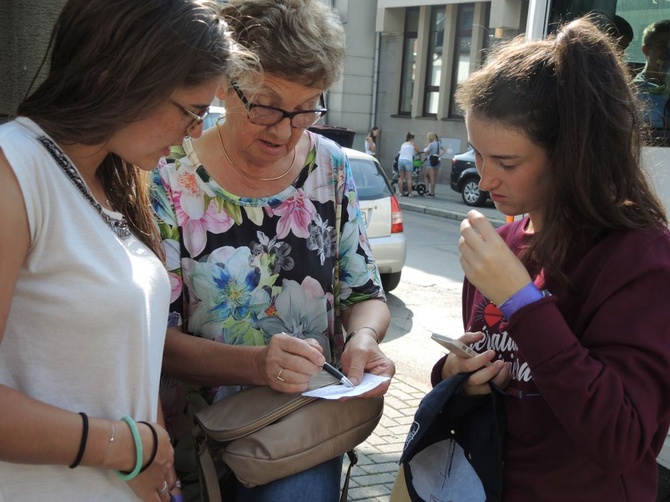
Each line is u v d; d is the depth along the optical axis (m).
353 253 1.96
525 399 1.39
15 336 1.16
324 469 1.63
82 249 1.19
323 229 1.89
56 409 1.16
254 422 1.53
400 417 4.10
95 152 1.28
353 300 1.99
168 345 1.71
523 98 1.30
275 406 1.57
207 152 1.77
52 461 1.16
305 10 1.61
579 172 1.27
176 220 1.73
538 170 1.35
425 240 10.95
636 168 1.32
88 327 1.19
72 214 1.18
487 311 1.54
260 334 1.81
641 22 3.45
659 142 3.21
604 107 1.27
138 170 1.50
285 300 1.83
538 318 1.25
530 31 3.99
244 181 1.78
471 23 17.81
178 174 1.74
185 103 1.25
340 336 2.01
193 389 1.83
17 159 1.11
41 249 1.14
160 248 1.59
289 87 1.63
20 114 1.22
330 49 1.63
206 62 1.23
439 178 19.14
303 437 1.54
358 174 6.70
